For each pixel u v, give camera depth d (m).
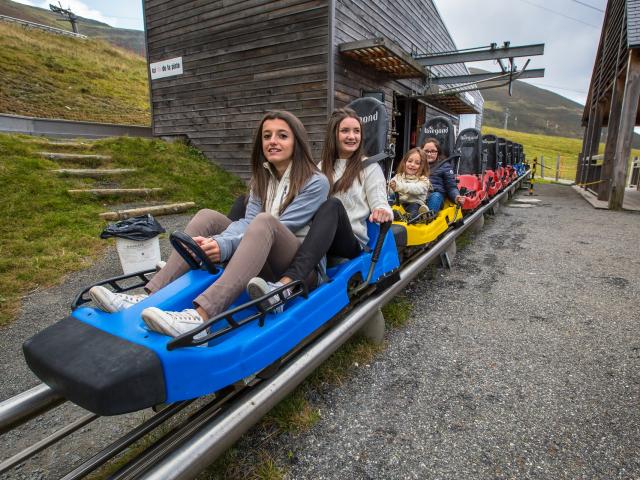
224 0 7.64
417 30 9.80
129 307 1.33
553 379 2.00
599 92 10.66
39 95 12.55
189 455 1.15
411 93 9.90
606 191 8.25
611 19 9.22
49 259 3.54
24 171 5.29
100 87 15.50
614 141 8.10
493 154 6.95
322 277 1.83
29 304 2.84
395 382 1.98
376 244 2.17
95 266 3.58
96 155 6.71
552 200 8.82
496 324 2.61
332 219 1.76
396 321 2.61
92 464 1.30
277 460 1.50
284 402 1.78
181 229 4.86
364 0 7.39
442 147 4.72
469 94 13.02
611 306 2.87
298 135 1.87
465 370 2.09
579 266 3.81
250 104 7.73
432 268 3.80
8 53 14.58
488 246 4.63
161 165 7.29
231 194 7.10
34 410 1.29
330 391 1.91
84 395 1.04
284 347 1.51
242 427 1.31
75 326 1.26
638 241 4.75
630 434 1.61
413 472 1.44
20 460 1.29
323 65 6.72
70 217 4.56
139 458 1.33
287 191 1.90
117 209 5.25
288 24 6.97
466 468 1.46
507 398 1.85
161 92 9.16
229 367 1.29
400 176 3.86
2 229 3.97
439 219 3.56
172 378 1.13
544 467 1.46
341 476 1.43
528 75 8.64
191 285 1.45
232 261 1.45
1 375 2.06
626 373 2.04
